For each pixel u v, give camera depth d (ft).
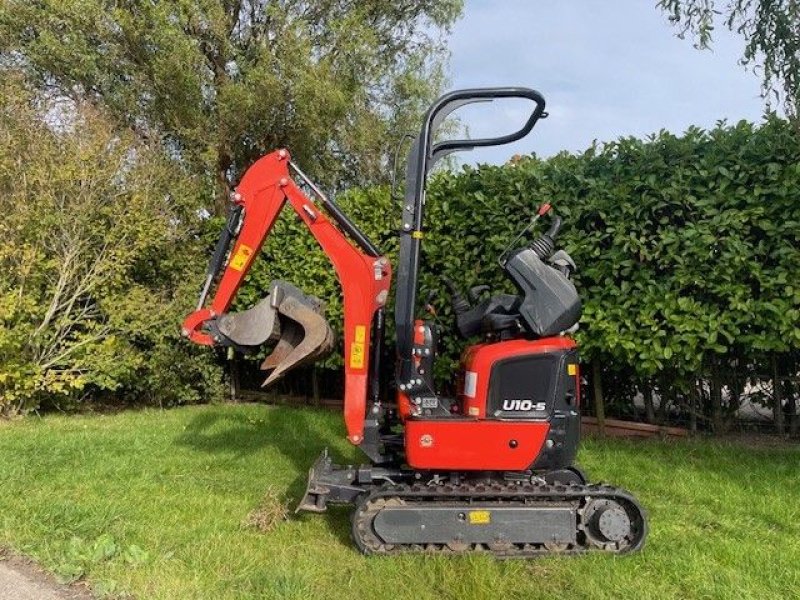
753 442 22.27
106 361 27.66
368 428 14.70
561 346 13.98
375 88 49.57
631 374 23.70
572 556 13.26
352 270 14.62
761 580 12.32
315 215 14.83
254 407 31.04
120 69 39.70
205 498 16.94
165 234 29.53
